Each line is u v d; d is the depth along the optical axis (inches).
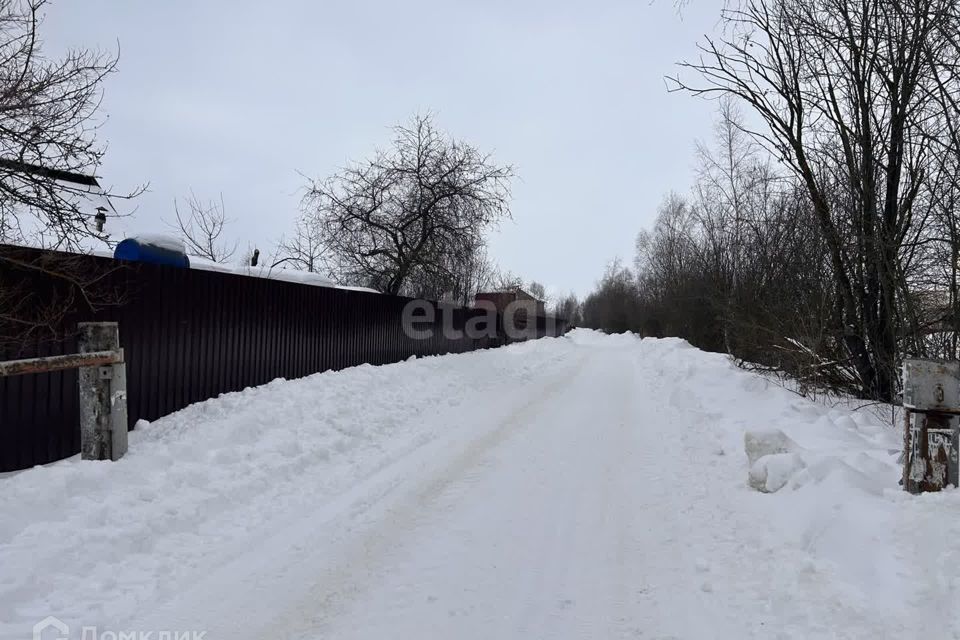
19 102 217.3
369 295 500.7
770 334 452.1
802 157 361.4
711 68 374.6
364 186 759.7
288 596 135.4
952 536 124.8
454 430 317.4
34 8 221.3
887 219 339.0
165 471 201.8
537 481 226.1
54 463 214.8
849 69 338.3
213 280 305.4
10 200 224.1
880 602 118.3
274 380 343.9
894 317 329.1
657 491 213.2
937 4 296.5
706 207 920.9
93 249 311.9
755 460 217.0
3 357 203.9
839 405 342.6
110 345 201.3
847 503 154.6
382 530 175.2
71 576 138.6
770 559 147.9
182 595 134.6
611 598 135.8
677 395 420.8
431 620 126.3
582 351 1177.4
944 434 154.9
